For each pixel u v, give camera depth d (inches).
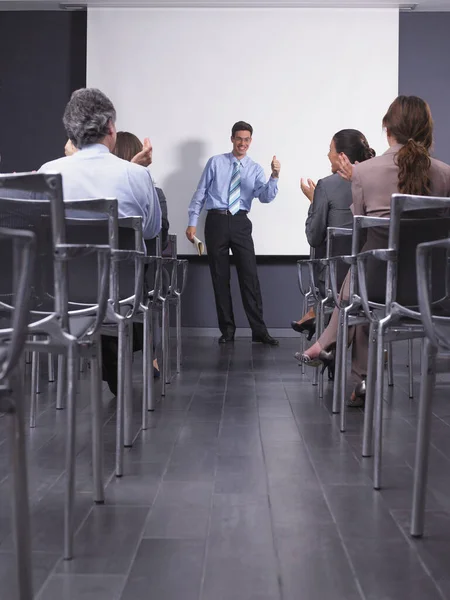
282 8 250.5
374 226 91.2
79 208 74.1
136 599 49.3
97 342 68.1
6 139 261.4
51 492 74.0
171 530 63.1
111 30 252.2
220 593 50.4
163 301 131.6
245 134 237.5
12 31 259.9
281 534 62.2
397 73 250.2
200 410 119.6
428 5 251.0
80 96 103.4
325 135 251.4
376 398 75.6
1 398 39.4
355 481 78.9
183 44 252.1
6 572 53.5
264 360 186.5
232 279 260.8
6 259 62.1
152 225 112.7
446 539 60.9
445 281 72.7
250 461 87.3
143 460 87.6
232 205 236.2
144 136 253.3
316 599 49.4
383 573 53.8
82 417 112.0
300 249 250.8
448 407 122.7
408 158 97.8
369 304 81.6
